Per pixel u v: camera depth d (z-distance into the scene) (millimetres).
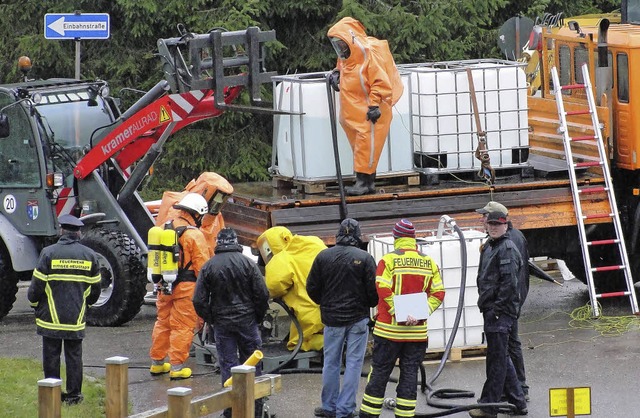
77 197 32469
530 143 34812
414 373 22344
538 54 37844
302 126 29922
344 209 28812
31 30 46781
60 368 25266
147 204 35312
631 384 25438
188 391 18125
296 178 30375
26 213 32344
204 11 44844
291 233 28016
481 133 30391
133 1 44406
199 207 26359
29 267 32406
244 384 19141
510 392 23516
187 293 25781
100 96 33938
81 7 46781
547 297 34344
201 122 46469
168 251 25344
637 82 31453
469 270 27484
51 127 32719
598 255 33312
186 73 29172
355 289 22734
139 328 31203
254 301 23281
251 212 29562
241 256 23203
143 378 26297
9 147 32406
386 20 45094
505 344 23031
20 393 24016
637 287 35000
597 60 32219
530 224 30906
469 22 47094
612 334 29703
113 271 30859
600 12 51875
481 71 30891
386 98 28719
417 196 29734
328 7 46031
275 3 45438
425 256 22516
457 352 27516
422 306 21969
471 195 30234
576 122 33375
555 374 26328
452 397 24656
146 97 31547
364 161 29266
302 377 26391
